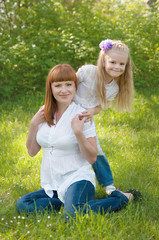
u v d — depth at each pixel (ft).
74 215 7.77
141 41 23.62
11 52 20.17
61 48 21.63
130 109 9.77
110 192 9.46
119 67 8.61
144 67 23.79
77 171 8.47
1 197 9.39
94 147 8.40
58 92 8.27
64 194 8.38
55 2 23.63
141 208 8.52
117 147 13.56
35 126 8.78
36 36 21.54
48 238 7.16
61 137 8.37
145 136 14.89
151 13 25.34
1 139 14.14
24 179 10.59
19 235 7.37
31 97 20.16
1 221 8.03
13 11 23.02
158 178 10.81
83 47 21.06
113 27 24.29
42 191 8.91
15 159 12.14
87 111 8.69
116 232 7.36
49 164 8.75
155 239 7.29
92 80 8.93
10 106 18.70
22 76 21.35
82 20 23.85
